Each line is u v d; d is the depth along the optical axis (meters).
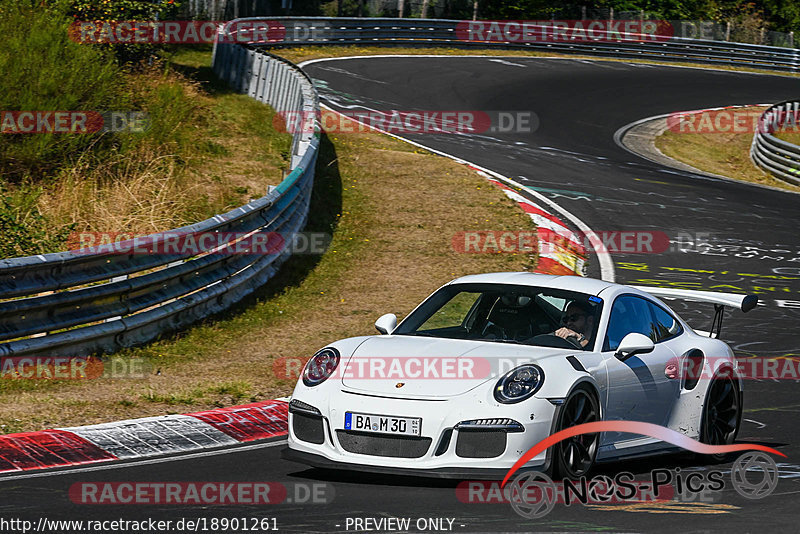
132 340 37.81
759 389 35.28
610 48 164.62
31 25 65.81
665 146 110.12
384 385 21.52
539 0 173.38
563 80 138.25
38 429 26.75
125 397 30.62
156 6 89.00
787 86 158.50
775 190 89.81
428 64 136.25
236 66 102.00
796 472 23.97
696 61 170.88
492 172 79.62
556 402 20.84
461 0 172.00
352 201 66.00
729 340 43.50
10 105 59.72
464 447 20.53
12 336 32.62
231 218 44.19
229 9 138.88
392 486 21.55
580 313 24.11
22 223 47.16
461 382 21.28
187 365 36.16
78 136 60.75
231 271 44.50
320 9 164.75
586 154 96.69
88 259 35.38
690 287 53.50
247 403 30.91
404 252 57.00
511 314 24.58
